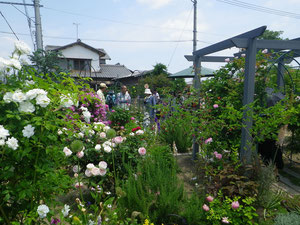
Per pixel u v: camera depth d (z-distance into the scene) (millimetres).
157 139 5176
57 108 1839
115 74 25359
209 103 4359
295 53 4766
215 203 2621
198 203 2457
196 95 4809
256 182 2752
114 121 5398
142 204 2320
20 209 1749
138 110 7742
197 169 3502
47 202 1763
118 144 3090
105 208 1999
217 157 3121
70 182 2000
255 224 2471
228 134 3934
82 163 3096
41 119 1586
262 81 4090
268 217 2713
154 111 7461
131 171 2830
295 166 4625
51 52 8344
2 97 1638
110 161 3004
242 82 4023
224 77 4352
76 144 2145
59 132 1866
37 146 1618
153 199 2510
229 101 3916
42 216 1577
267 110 3156
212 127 3836
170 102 5562
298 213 2713
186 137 5582
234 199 2537
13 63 1658
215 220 2467
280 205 2994
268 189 2793
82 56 22797
